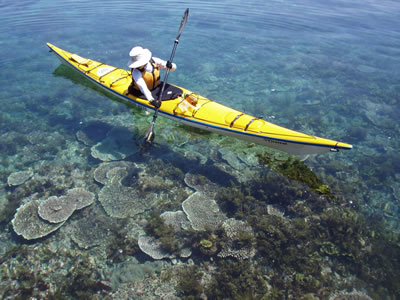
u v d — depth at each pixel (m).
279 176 5.71
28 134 6.70
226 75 9.52
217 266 4.26
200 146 6.50
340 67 10.16
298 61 10.55
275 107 7.93
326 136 6.95
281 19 14.49
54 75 9.08
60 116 7.32
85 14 14.05
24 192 5.32
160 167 5.88
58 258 4.34
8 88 8.29
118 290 3.96
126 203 5.14
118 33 12.10
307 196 5.29
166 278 4.09
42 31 11.99
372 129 7.16
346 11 16.38
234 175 5.75
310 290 3.99
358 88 8.91
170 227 4.74
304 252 4.43
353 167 5.98
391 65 10.35
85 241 4.56
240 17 14.53
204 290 3.97
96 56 9.95
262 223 4.77
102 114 7.45
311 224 4.82
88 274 4.15
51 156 6.13
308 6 16.86
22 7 14.59
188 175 5.72
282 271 4.21
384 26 14.20
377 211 5.04
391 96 8.48
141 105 6.92
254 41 12.12
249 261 4.32
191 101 6.50
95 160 6.04
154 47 10.98
